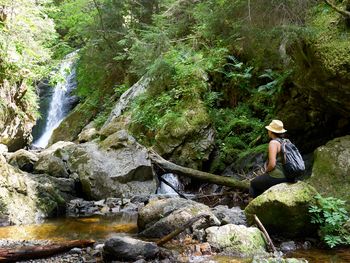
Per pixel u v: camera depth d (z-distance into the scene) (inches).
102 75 744.3
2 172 309.7
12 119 515.2
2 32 410.6
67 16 743.7
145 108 490.9
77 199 359.3
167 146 425.4
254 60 445.1
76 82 842.2
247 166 386.3
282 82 374.6
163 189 404.8
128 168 381.7
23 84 522.6
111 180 374.3
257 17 300.8
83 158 386.9
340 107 293.4
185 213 247.0
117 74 737.0
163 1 592.7
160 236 245.6
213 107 461.4
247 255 206.1
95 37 697.6
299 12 295.9
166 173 404.5
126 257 198.1
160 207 262.1
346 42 264.5
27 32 453.4
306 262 185.2
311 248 217.6
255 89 443.8
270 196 230.2
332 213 221.8
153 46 505.4
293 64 344.5
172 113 444.5
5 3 399.5
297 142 366.3
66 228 276.8
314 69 284.7
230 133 430.3
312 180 261.7
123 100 569.9
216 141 431.8
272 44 345.1
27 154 413.1
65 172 383.2
